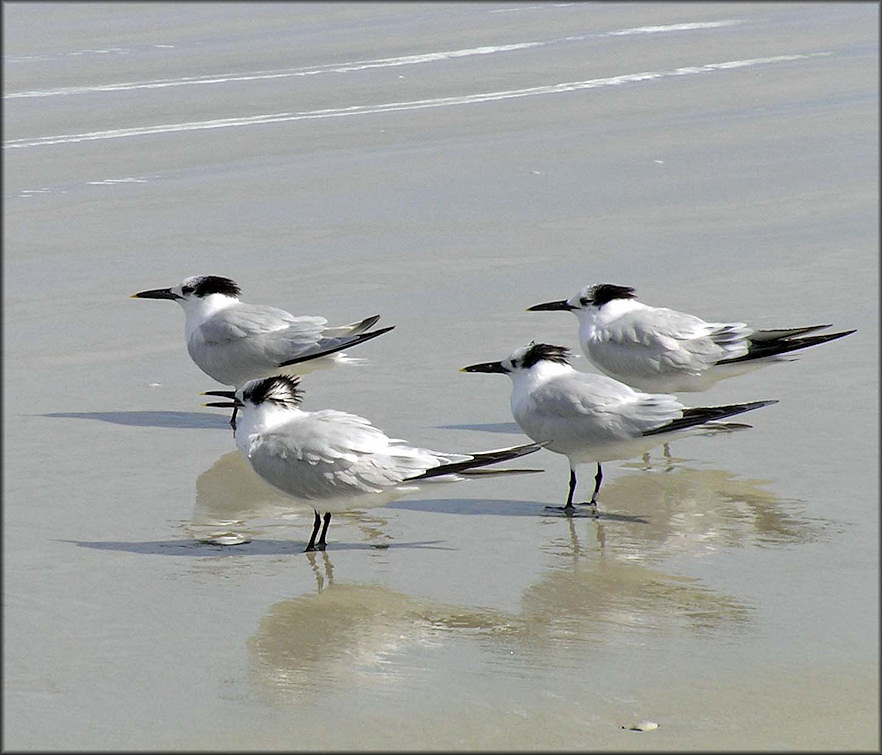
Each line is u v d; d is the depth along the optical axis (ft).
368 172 83.15
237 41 126.41
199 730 29.60
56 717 30.12
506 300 61.72
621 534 40.22
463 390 52.01
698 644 33.14
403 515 42.19
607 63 115.75
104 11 143.02
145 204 76.84
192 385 54.29
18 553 39.09
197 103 101.30
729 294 61.52
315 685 31.55
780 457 45.57
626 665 32.19
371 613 35.37
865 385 51.24
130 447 47.80
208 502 43.42
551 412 42.19
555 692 30.94
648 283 63.26
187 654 33.17
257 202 77.10
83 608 35.63
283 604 35.99
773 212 74.43
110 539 40.32
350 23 136.36
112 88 106.63
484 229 72.18
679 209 75.31
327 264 66.95
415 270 65.87
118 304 62.39
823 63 113.80
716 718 29.58
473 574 37.76
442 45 123.95
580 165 84.58
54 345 57.67
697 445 46.93
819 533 39.83
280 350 50.39
